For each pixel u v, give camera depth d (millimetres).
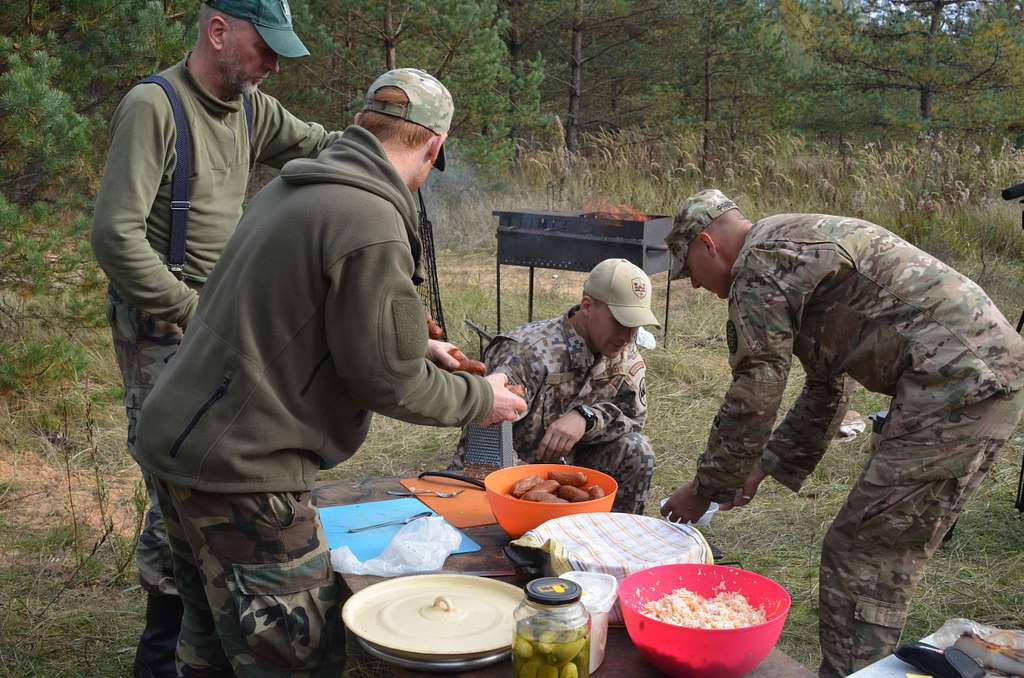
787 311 2455
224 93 2801
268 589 2031
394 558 2273
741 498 3002
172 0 6492
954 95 15547
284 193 2010
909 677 1725
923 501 2404
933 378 2383
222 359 1973
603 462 3439
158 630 2855
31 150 5492
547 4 16094
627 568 1982
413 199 2057
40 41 5672
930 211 10719
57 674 2967
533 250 6770
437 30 11070
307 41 10867
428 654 1766
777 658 1859
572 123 16359
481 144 12164
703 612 1824
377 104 2102
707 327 7707
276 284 1935
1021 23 15352
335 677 2186
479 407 2195
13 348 5391
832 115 16297
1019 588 3654
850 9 15898
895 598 2473
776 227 2520
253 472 1975
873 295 2438
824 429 2865
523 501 2307
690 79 16953
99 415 5309
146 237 2738
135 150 2631
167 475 2016
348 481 2965
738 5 15805
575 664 1606
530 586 1650
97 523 4105
